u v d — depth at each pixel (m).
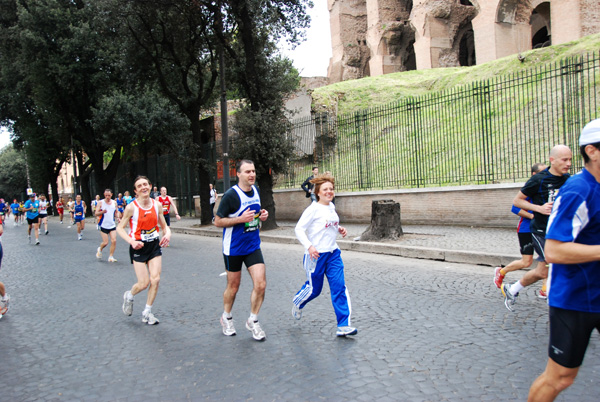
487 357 4.12
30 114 35.50
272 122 16.25
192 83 23.02
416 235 11.68
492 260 8.41
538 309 5.54
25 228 28.36
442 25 35.12
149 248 5.93
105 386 3.95
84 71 27.73
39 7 26.72
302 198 19.12
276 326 5.39
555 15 25.38
